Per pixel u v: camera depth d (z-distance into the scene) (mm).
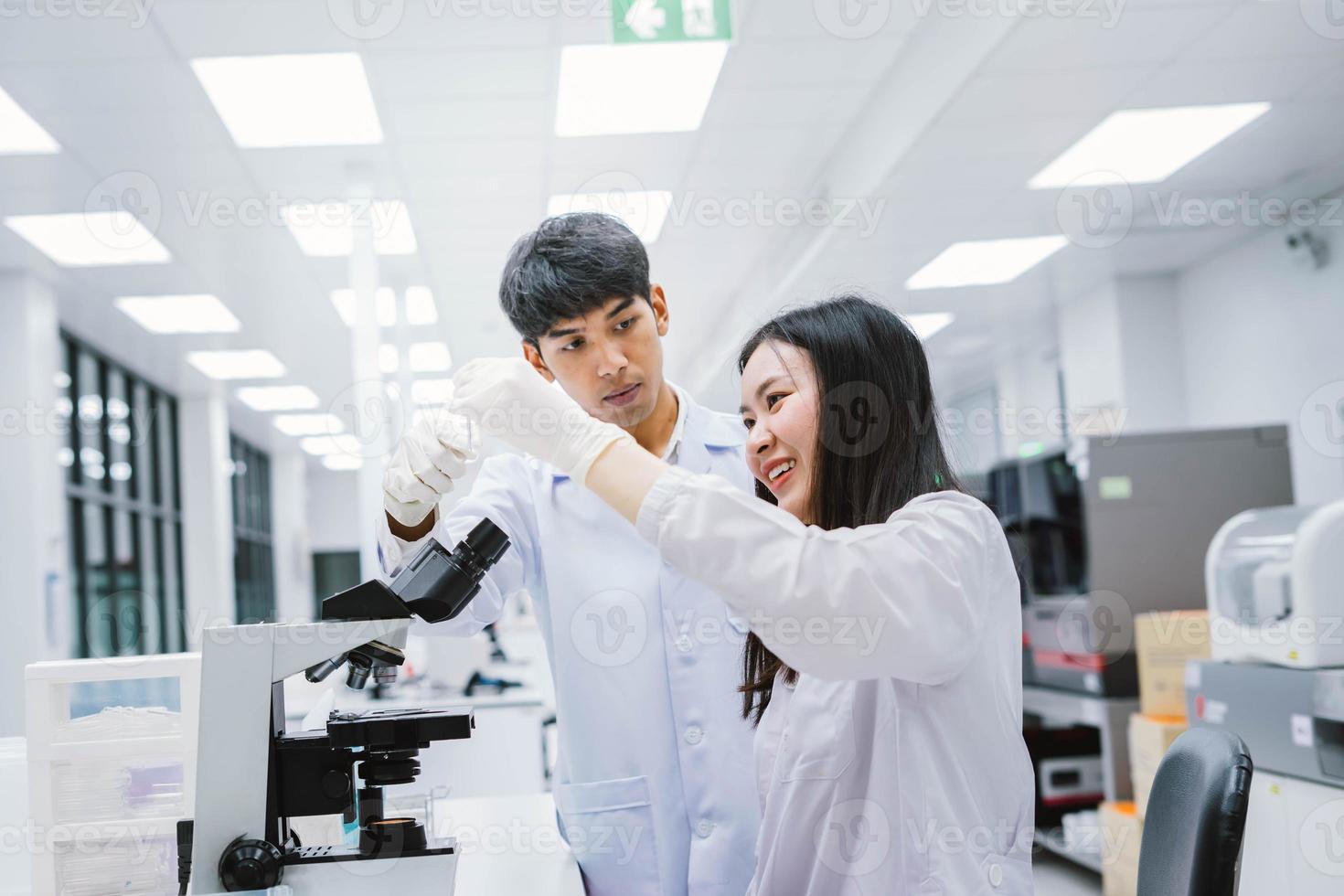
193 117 3480
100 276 5168
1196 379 5535
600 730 1312
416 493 1051
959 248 4844
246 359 7199
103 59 3076
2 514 5129
